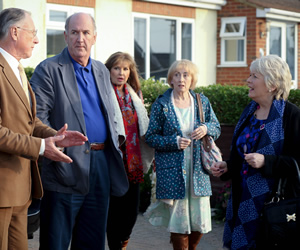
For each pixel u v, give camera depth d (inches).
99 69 177.8
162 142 193.6
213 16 589.6
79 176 164.9
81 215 174.4
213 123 201.8
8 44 143.3
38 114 162.7
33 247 227.8
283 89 153.5
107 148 175.8
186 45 565.3
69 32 169.8
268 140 151.6
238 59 588.4
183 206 195.3
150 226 265.7
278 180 150.7
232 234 157.6
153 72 532.4
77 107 166.7
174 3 535.8
